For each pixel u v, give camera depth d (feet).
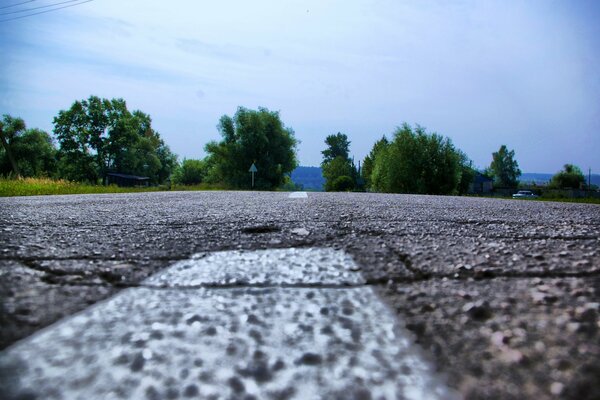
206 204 16.53
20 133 185.06
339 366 1.91
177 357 1.98
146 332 2.29
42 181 59.62
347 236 6.55
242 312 2.65
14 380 1.74
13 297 3.05
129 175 185.57
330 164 257.96
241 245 5.68
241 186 143.23
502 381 1.79
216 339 2.21
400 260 4.45
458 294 3.12
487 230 7.57
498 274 3.80
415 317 2.59
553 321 2.52
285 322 2.48
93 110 178.91
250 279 3.54
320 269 3.94
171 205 15.94
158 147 234.99
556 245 5.65
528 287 3.33
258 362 1.94
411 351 2.08
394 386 1.73
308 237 6.41
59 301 2.96
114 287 3.39
